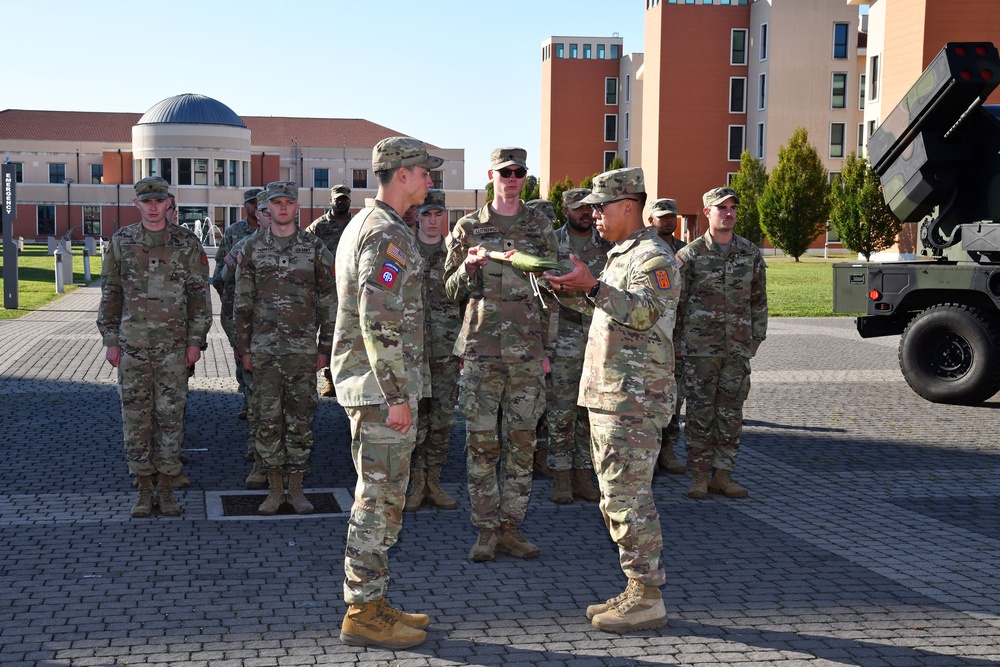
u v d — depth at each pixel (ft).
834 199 147.43
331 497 24.73
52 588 17.72
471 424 19.77
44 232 264.52
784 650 15.43
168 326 22.34
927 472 28.17
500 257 16.74
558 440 24.23
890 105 131.03
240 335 23.13
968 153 40.57
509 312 19.81
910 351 40.55
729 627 16.38
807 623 16.57
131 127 284.20
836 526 22.61
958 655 15.33
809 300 88.53
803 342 59.88
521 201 20.57
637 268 15.90
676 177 215.72
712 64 214.48
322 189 274.98
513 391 19.98
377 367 14.98
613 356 16.22
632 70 259.19
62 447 29.45
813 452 30.71
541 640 15.76
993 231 38.06
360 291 15.07
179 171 253.03
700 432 25.00
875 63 166.40
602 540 21.36
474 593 17.94
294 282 23.00
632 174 16.37
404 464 15.67
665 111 214.69
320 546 20.56
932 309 40.22
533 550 20.06
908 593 18.12
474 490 19.83
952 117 40.27
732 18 213.66
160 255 22.30
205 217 253.03
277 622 16.35
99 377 42.73
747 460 29.63
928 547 21.02
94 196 265.13
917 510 24.12
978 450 31.07
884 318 43.11
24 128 275.59
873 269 41.42
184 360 22.70
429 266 24.27
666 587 18.33
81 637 15.56
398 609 16.34
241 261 23.11
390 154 15.66
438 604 17.37
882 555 20.43
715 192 24.41
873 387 43.75
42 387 39.96
